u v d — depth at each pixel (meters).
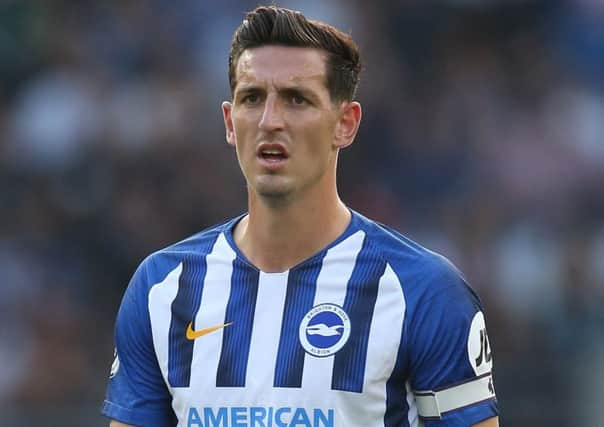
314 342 12.71
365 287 12.92
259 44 12.79
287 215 13.01
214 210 41.16
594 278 38.25
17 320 39.25
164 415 13.40
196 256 13.55
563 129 42.59
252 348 12.83
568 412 32.38
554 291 37.88
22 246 40.94
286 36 12.72
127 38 45.44
